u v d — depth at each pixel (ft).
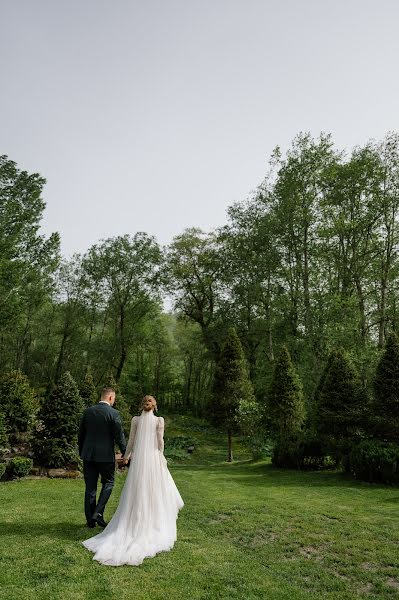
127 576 12.80
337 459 46.37
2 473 33.91
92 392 58.59
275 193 83.20
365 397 48.19
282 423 58.23
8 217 80.74
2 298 79.56
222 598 11.70
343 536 19.11
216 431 102.68
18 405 47.14
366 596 12.73
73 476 37.40
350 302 71.26
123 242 123.75
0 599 10.95
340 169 76.54
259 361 102.32
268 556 16.24
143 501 16.10
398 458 36.24
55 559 13.87
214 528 20.16
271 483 37.52
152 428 17.63
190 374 164.14
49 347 139.33
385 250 78.54
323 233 76.07
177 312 131.54
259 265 91.30
